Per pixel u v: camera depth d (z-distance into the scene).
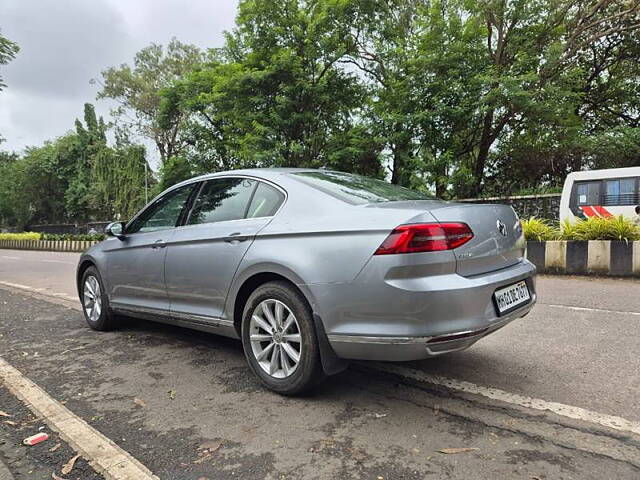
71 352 4.21
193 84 24.25
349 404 2.91
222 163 26.64
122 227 4.56
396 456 2.28
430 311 2.47
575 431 2.48
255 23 19.02
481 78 15.84
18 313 6.12
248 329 3.23
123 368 3.73
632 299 5.96
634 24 16.95
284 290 2.97
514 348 3.97
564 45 16.19
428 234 2.51
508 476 2.08
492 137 18.70
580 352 3.81
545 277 8.35
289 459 2.28
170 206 4.18
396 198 3.22
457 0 16.62
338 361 2.87
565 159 18.56
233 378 3.44
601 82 20.58
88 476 2.17
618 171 12.11
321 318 2.77
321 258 2.77
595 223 8.52
